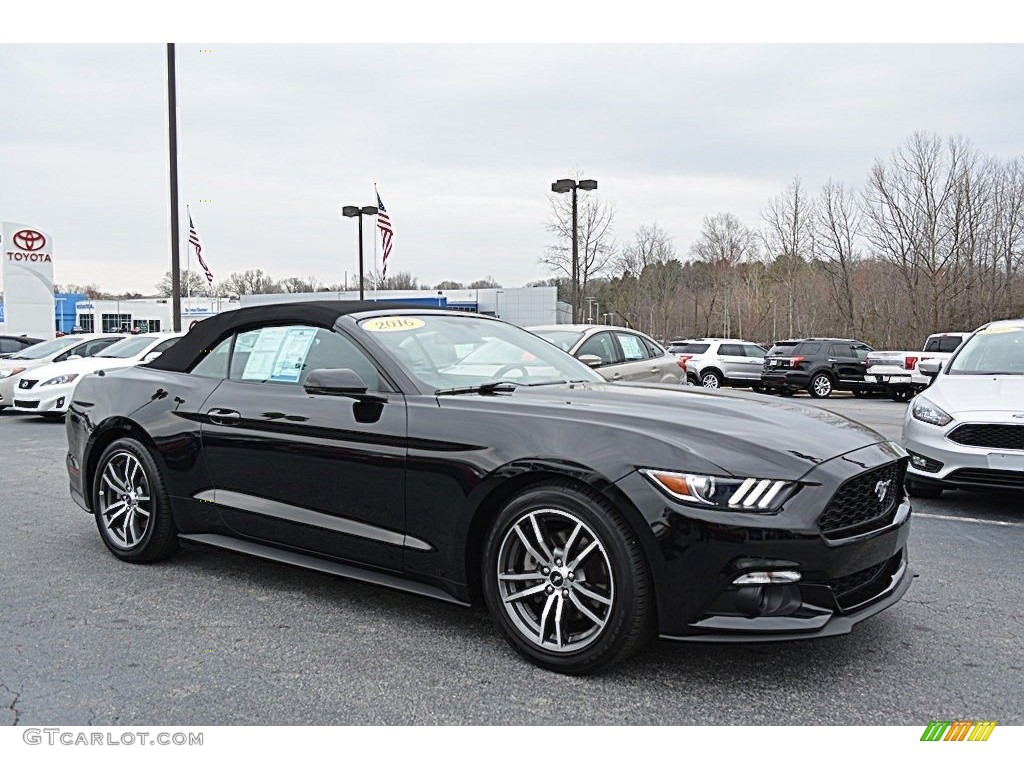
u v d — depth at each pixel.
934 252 40.91
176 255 17.25
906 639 3.50
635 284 64.94
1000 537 5.37
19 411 13.51
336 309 4.07
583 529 3.04
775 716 2.80
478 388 3.69
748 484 2.86
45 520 5.72
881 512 3.22
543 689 3.00
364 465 3.58
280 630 3.59
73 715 2.80
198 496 4.26
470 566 3.36
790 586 2.86
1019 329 7.36
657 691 2.99
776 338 55.16
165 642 3.45
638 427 3.09
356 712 2.82
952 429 6.08
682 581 2.86
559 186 24.70
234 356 4.36
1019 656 3.32
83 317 58.91
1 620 3.71
